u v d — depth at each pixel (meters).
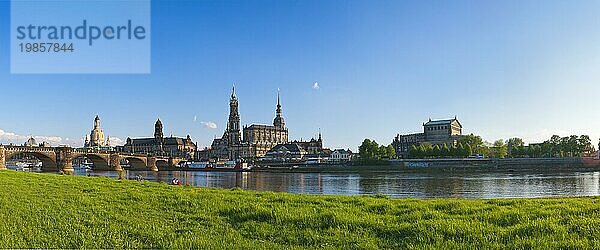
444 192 102.06
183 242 18.59
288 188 122.62
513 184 125.88
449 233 19.06
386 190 110.69
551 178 154.25
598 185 118.88
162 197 32.47
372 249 17.53
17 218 23.88
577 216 21.28
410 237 18.94
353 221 21.70
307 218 22.67
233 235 20.25
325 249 17.70
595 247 16.16
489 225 20.12
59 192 37.28
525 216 21.64
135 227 21.89
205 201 29.84
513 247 16.78
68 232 20.64
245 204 27.84
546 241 17.17
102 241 18.92
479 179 154.00
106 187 42.62
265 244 18.59
